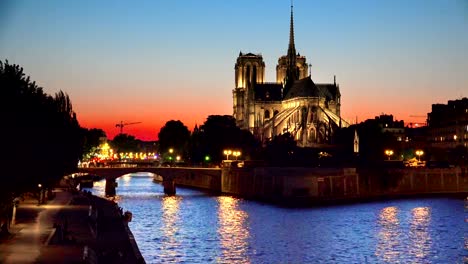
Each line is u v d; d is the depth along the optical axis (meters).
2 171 90.50
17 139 93.25
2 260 82.50
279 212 187.38
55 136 126.06
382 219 169.25
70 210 146.12
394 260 110.75
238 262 107.31
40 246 93.88
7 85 96.75
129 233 113.62
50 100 135.00
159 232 141.12
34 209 148.38
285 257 112.62
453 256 114.81
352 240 132.50
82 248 92.12
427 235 140.00
